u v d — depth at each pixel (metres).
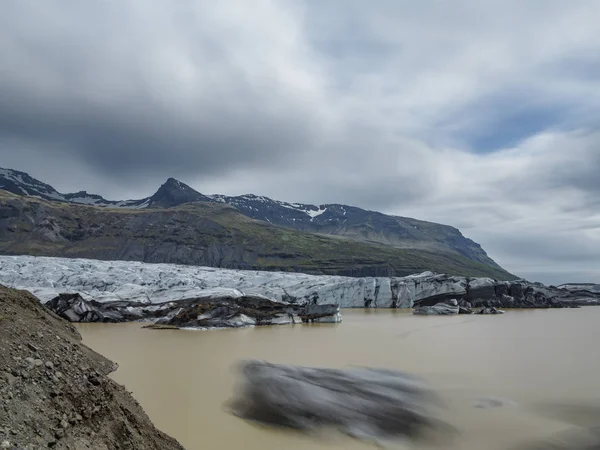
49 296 79.50
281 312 77.25
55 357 16.41
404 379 33.91
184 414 24.48
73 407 14.06
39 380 14.18
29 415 12.24
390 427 24.17
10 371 13.66
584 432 23.56
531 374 35.53
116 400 17.06
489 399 29.14
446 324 73.38
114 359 39.12
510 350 46.53
